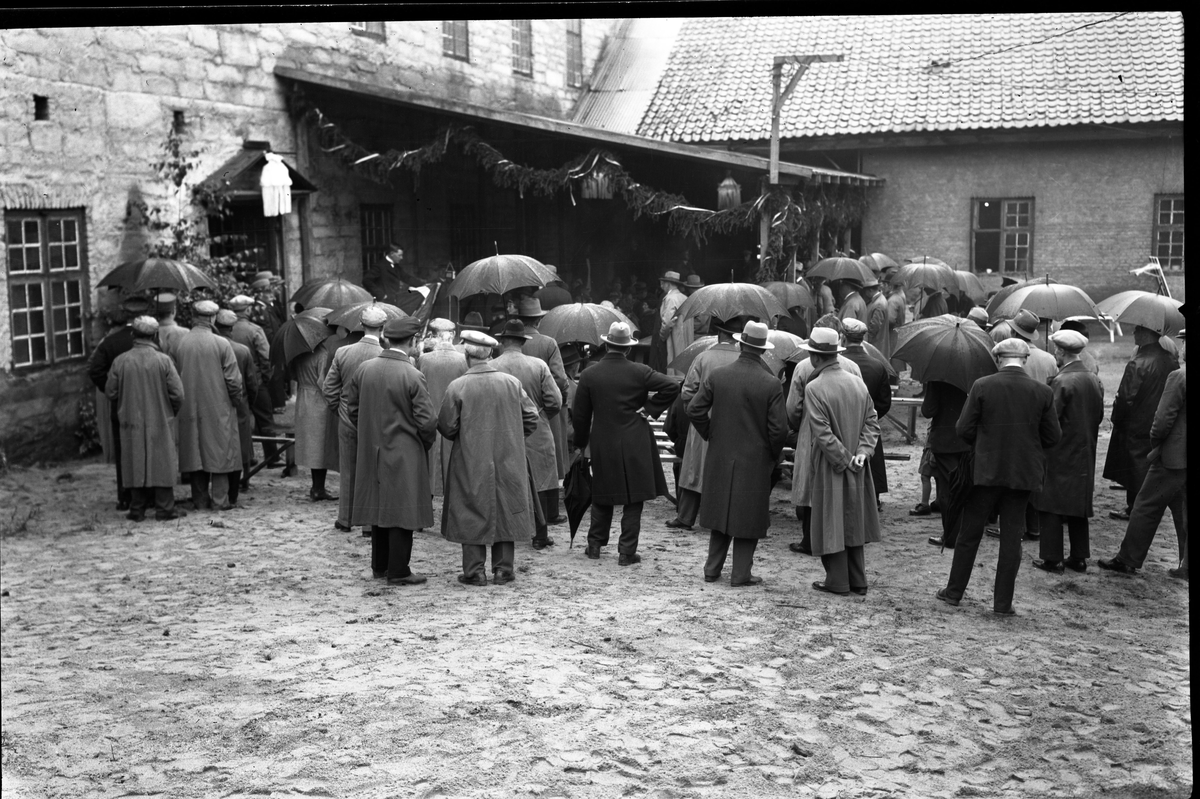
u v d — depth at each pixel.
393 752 5.08
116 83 13.91
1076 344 8.77
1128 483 10.20
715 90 24.27
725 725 5.52
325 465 10.83
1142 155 23.50
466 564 8.18
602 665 6.33
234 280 14.58
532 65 22.83
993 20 24.50
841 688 6.14
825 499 7.92
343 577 8.40
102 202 13.62
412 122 18.27
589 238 20.75
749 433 8.02
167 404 10.13
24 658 6.43
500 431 8.05
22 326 12.36
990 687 6.29
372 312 9.09
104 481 11.95
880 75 24.16
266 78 16.72
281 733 5.28
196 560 8.85
